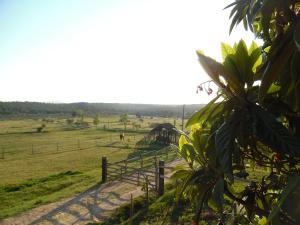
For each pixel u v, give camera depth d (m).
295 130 2.04
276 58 1.69
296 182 1.58
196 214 2.48
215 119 2.27
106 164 16.38
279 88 2.04
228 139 1.93
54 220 11.10
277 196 2.27
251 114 1.97
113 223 10.36
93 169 23.47
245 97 2.06
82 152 33.66
